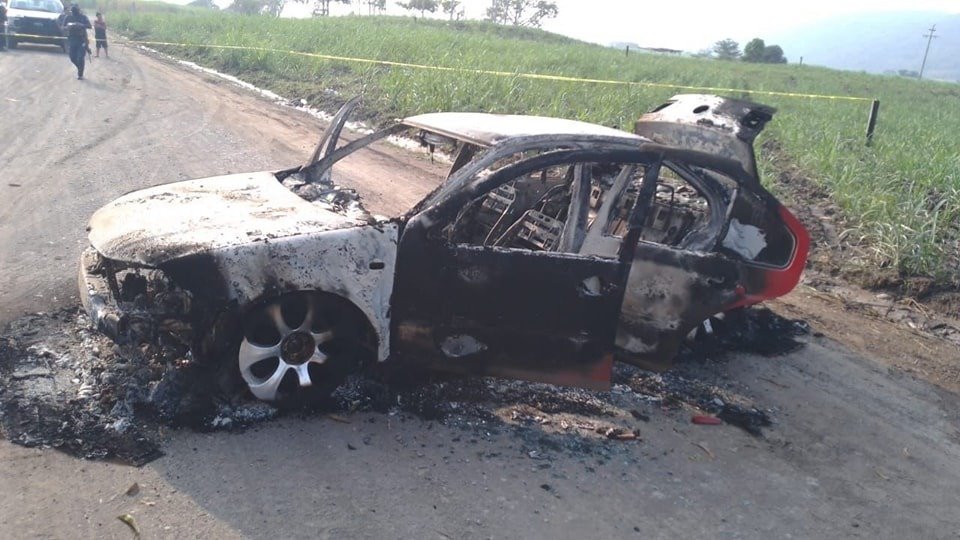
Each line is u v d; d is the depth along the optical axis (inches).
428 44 952.9
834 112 780.6
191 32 1175.0
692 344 234.8
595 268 172.7
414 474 152.8
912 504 165.5
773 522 153.0
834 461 180.2
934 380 231.8
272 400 165.6
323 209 179.8
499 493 150.3
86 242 271.7
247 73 832.9
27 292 220.1
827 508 160.4
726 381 217.5
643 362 203.2
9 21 931.3
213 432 158.1
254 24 1216.8
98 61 880.9
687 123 239.9
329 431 163.8
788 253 213.5
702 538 145.1
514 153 175.0
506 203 235.0
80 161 393.1
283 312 163.2
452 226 175.3
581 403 191.0
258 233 158.9
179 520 131.9
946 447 192.7
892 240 323.0
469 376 192.9
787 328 259.8
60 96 601.9
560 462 164.1
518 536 138.6
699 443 180.9
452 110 562.6
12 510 129.8
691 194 250.7
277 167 418.0
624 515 148.9
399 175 396.2
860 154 510.6
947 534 155.4
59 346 186.2
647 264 199.5
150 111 565.6
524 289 170.2
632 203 235.6
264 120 567.8
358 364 182.5
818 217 388.5
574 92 649.6
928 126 708.0
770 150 555.8
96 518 130.3
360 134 533.3
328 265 160.1
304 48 912.3
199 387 166.4
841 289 303.7
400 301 167.5
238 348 161.6
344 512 138.8
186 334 157.6
